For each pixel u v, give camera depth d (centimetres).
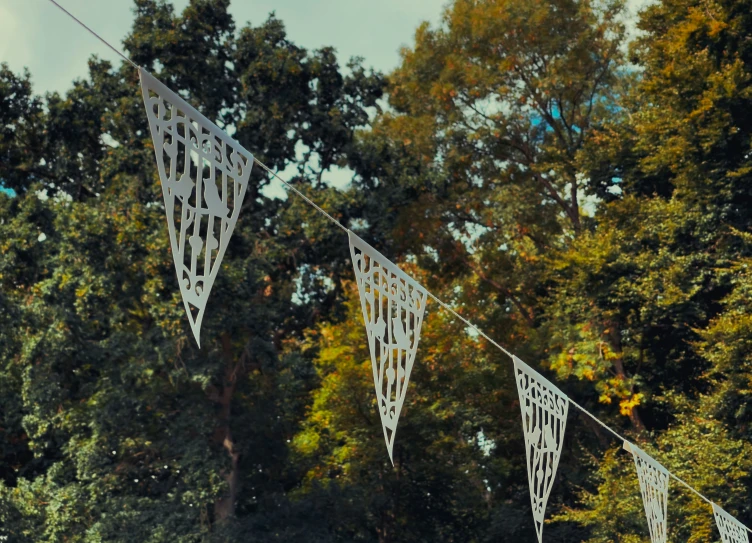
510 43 2291
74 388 1872
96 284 1630
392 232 2041
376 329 512
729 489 1673
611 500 1825
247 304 1708
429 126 2350
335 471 2255
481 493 2280
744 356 1681
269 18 1861
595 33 2258
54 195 1920
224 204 411
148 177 1697
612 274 1919
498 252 2392
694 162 1862
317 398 2184
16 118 1902
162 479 1870
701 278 1866
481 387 2284
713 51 1855
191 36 1775
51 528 1720
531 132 2402
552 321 2186
